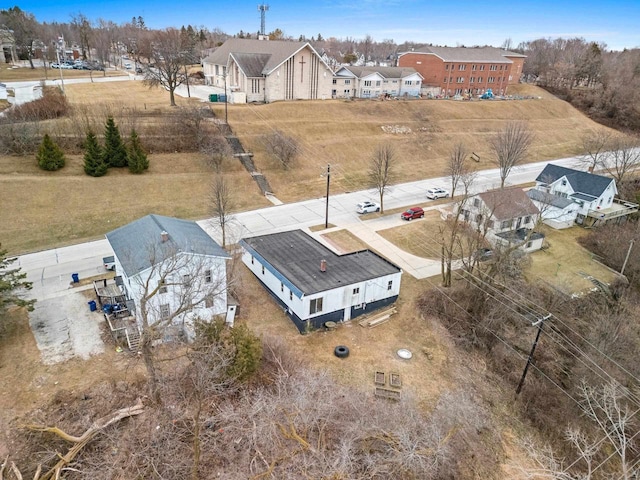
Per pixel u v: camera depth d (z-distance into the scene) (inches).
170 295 1015.6
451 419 882.1
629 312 1290.6
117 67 4552.2
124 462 751.1
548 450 898.7
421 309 1224.8
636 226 1734.7
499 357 1107.3
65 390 852.6
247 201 1862.7
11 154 1788.9
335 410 839.7
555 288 1332.4
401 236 1638.8
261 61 2935.5
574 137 3171.8
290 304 1129.4
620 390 987.3
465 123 3036.4
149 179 1829.5
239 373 850.1
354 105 2947.8
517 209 1657.2
